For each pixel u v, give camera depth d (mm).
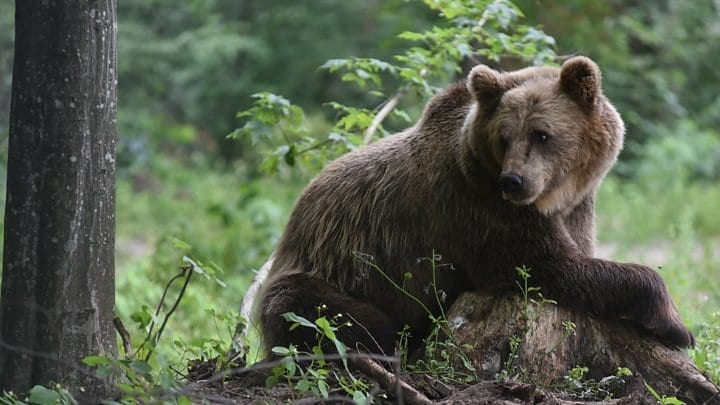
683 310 14930
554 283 10875
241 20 49500
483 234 11141
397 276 11602
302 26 47438
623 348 10594
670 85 43719
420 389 9906
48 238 9430
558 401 9469
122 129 43125
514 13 15414
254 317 12328
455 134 11398
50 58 9312
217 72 48531
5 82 31469
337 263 11766
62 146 9375
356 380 9680
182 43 44969
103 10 9484
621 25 38375
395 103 15609
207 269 11172
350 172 12133
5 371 9508
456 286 11602
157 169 42656
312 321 11188
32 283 9461
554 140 10641
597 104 10945
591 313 10781
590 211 11797
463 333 10758
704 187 39469
